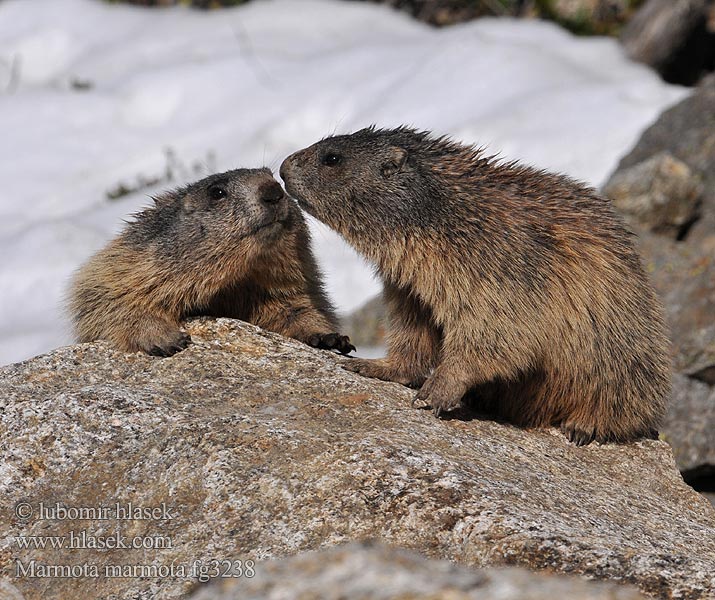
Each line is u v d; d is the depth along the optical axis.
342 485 9.40
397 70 28.42
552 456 11.36
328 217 12.41
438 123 26.22
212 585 6.45
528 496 9.73
